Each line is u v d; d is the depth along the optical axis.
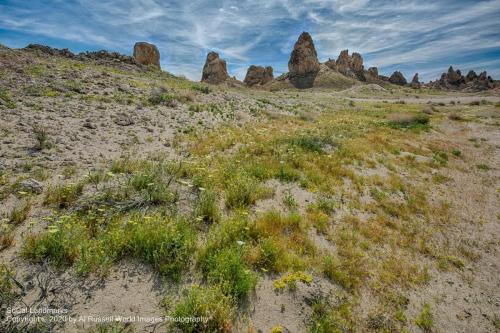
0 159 8.05
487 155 18.42
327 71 133.38
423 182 12.23
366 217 8.37
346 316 4.82
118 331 3.83
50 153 9.11
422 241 7.60
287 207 8.01
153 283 4.73
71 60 34.78
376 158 13.98
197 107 20.89
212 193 7.45
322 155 12.63
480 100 66.00
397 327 4.90
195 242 5.69
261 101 32.72
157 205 6.89
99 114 14.63
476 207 10.57
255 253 5.66
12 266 4.59
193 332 4.06
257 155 11.83
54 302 4.12
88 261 4.75
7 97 13.95
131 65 40.78
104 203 6.49
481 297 6.09
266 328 4.35
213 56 108.44
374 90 105.69
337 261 6.11
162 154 10.68
